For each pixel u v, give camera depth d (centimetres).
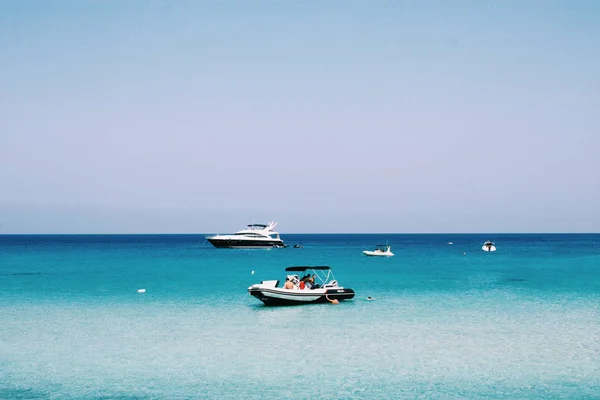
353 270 6869
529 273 6231
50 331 2780
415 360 2198
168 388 1878
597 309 3400
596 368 2075
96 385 1914
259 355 2294
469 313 3269
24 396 1803
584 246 17125
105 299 3941
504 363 2145
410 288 4631
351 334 2683
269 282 3675
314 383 1920
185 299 3944
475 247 17400
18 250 14375
